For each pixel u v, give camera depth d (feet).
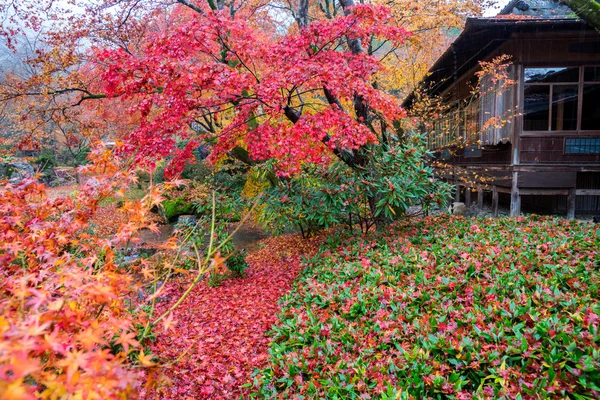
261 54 18.74
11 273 7.16
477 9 28.22
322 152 22.04
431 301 12.05
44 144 59.77
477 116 34.78
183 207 45.34
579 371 7.73
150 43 18.37
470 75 36.27
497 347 9.00
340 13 35.73
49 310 4.66
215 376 12.88
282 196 22.95
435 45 37.76
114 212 34.68
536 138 28.58
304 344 12.00
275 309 17.94
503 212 36.78
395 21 27.14
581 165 28.30
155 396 7.82
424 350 9.66
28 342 3.58
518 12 38.83
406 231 21.18
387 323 11.37
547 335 9.07
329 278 16.74
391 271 15.58
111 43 26.25
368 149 22.04
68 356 4.11
